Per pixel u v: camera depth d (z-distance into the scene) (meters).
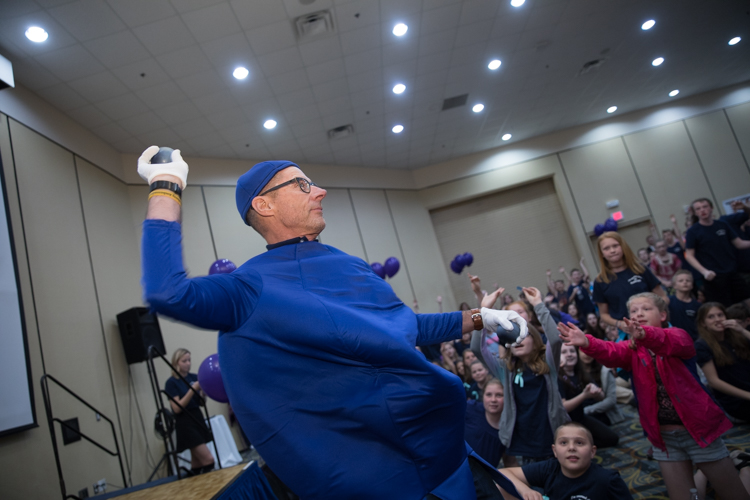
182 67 6.02
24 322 4.31
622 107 11.81
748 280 5.76
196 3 5.08
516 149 12.33
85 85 5.83
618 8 7.54
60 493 4.36
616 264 3.54
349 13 5.94
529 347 2.72
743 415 3.62
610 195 12.04
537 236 12.28
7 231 4.35
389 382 0.89
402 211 11.77
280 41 6.08
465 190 12.29
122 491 3.55
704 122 12.18
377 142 10.02
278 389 0.88
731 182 11.88
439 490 0.91
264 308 0.89
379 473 0.86
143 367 6.47
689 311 4.65
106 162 7.04
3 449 3.95
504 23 7.09
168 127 7.23
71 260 5.63
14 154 5.15
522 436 2.79
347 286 0.98
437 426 0.93
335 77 7.24
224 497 2.11
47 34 4.93
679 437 2.21
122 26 5.11
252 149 8.68
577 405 3.54
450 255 12.43
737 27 9.28
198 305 0.81
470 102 9.33
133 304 6.74
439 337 1.13
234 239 8.41
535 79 9.09
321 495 0.86
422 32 6.76
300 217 1.07
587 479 2.25
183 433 4.60
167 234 0.84
